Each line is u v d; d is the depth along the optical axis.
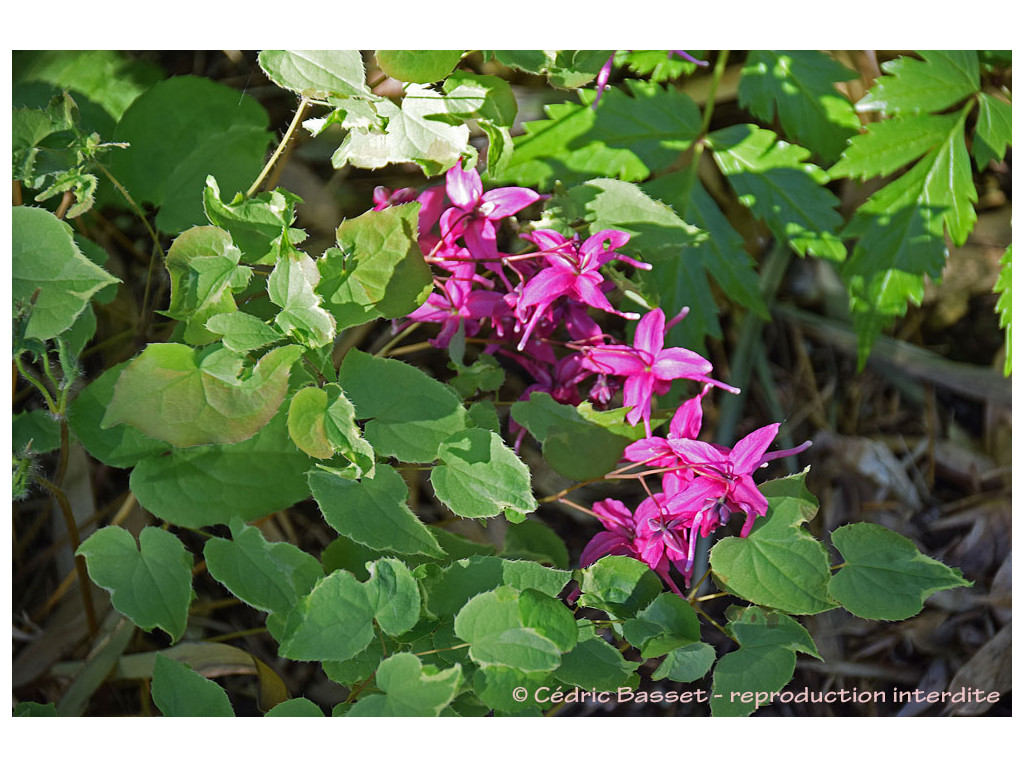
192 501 0.55
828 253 0.65
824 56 0.65
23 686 0.62
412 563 0.58
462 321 0.60
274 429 0.56
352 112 0.55
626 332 0.66
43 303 0.55
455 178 0.59
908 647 0.67
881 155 0.65
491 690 0.56
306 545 0.67
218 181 0.61
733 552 0.57
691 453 0.57
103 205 0.63
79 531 0.65
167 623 0.55
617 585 0.58
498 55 0.57
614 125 0.65
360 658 0.57
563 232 0.58
